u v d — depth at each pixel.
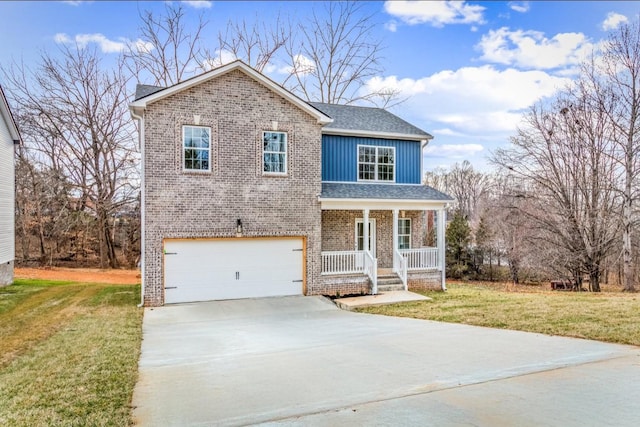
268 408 5.22
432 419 4.72
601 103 22.86
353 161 18.12
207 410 5.20
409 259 17.73
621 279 27.38
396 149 18.91
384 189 17.91
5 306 13.89
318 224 16.00
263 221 15.16
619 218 22.44
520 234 27.77
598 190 22.98
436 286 18.11
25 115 29.00
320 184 16.06
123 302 14.75
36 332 10.13
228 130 14.70
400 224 19.56
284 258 15.58
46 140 30.11
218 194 14.54
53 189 30.81
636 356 7.29
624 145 22.42
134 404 5.46
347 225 18.28
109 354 8.06
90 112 30.67
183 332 10.52
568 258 23.58
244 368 7.15
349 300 15.01
